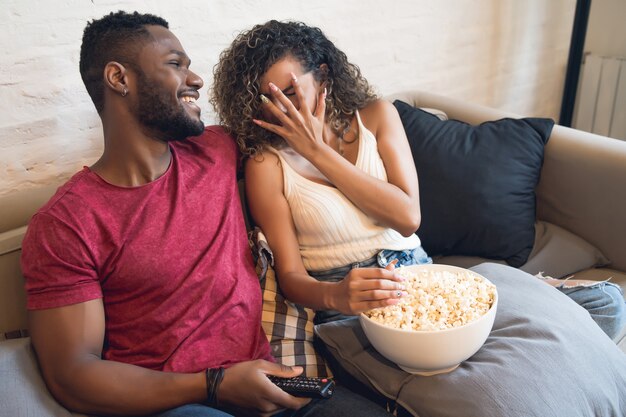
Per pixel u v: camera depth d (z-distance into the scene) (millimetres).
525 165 1665
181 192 1215
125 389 1054
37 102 1412
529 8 2652
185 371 1154
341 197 1354
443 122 1732
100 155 1559
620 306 1420
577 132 1698
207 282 1195
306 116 1301
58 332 1060
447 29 2346
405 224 1331
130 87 1157
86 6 1436
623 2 2643
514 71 2732
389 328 1115
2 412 962
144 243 1147
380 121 1446
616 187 1589
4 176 1401
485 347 1210
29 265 1073
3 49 1333
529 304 1286
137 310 1166
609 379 1170
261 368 1104
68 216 1093
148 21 1204
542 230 1723
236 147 1402
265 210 1367
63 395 1055
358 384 1280
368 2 2031
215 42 1693
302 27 1381
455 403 1103
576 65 2799
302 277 1300
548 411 1079
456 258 1674
